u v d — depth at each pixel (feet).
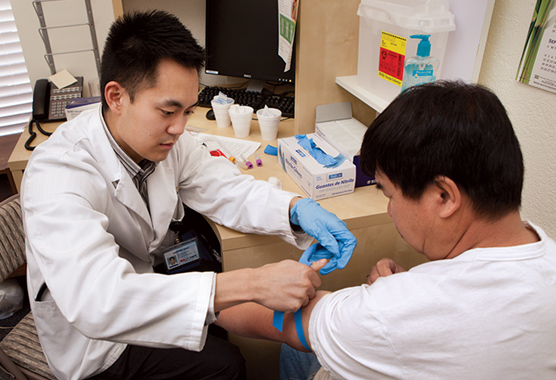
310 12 4.54
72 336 3.31
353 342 2.02
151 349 3.59
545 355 1.84
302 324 2.62
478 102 1.82
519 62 3.44
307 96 5.03
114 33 2.85
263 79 6.46
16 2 6.21
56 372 3.40
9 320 6.06
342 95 5.14
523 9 3.33
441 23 3.56
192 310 2.57
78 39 6.60
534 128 3.43
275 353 4.62
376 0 4.13
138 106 2.87
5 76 7.41
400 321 1.89
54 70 6.63
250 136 5.64
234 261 4.12
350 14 4.66
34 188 2.95
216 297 2.68
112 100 2.99
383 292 2.01
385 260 3.02
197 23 6.89
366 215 4.00
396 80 4.01
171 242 4.46
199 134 5.45
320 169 4.17
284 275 2.72
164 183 3.72
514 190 1.84
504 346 1.79
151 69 2.72
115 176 3.28
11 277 6.20
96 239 2.70
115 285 2.55
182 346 2.64
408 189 1.98
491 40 3.72
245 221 3.92
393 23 3.85
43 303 3.13
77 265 2.58
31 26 6.43
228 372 3.72
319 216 3.49
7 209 4.09
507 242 1.94
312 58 4.81
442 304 1.84
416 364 1.90
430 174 1.86
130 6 6.53
